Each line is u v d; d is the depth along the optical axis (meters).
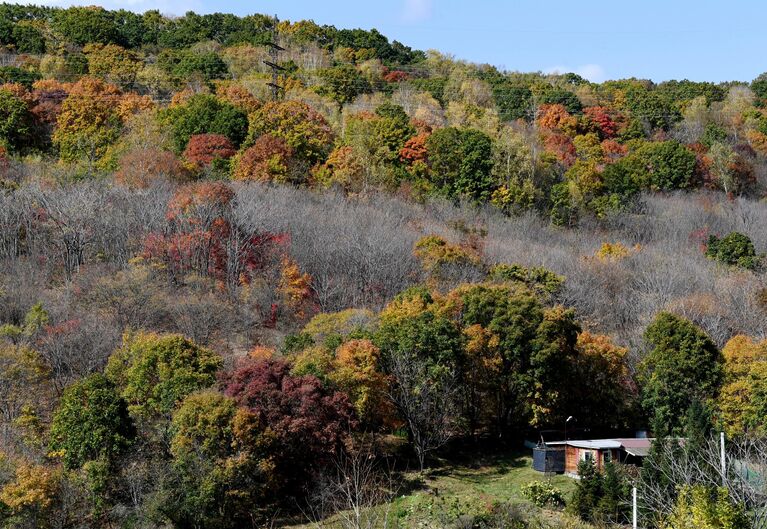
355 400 40.31
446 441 44.41
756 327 54.81
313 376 39.16
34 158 73.75
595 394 48.59
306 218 62.50
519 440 47.69
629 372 50.81
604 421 48.91
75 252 53.69
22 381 38.50
